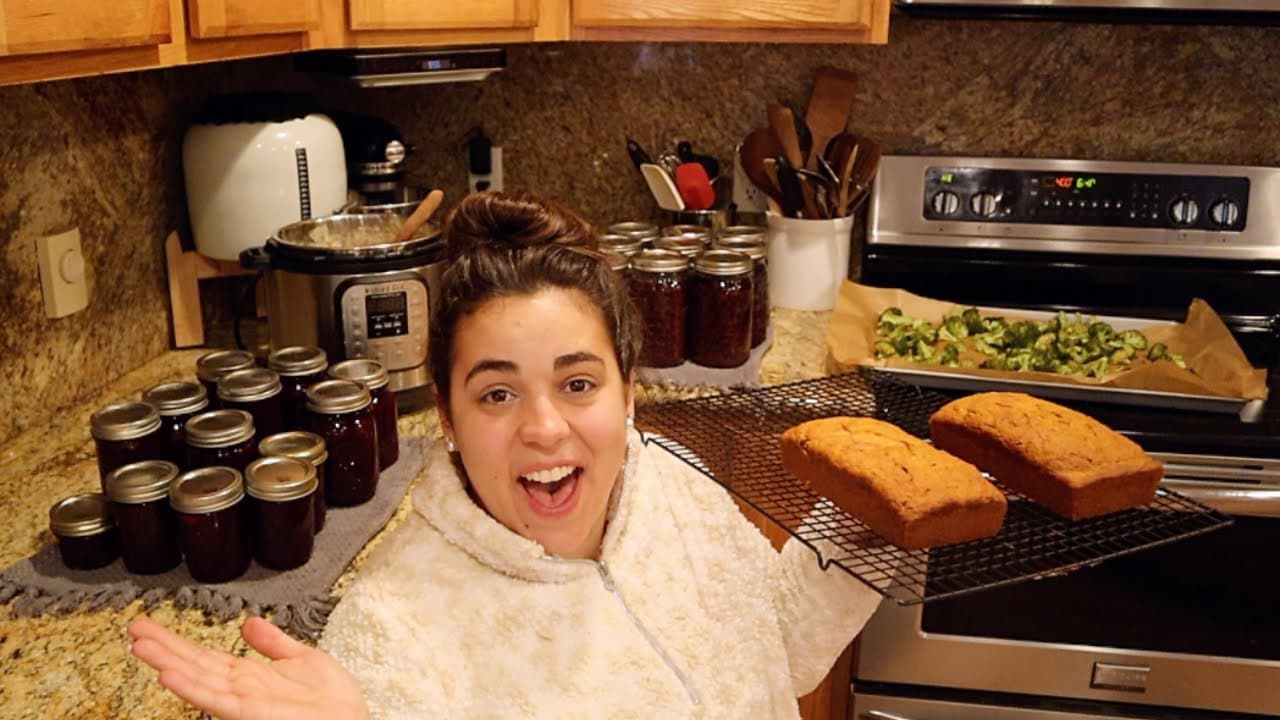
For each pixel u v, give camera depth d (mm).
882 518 1234
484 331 915
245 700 734
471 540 928
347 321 1655
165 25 1246
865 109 2328
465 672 903
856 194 2221
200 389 1398
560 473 939
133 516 1185
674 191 2250
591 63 2357
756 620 1143
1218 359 1850
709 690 1035
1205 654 1728
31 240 1627
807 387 1758
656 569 1048
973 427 1439
